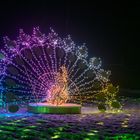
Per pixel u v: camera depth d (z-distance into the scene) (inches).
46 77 528.4
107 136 327.0
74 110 474.9
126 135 331.6
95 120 417.1
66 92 500.4
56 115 453.4
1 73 534.3
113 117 448.5
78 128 362.0
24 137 313.9
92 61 538.0
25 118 418.9
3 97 515.2
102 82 540.1
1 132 333.4
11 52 564.7
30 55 553.6
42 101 541.6
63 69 511.2
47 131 342.3
